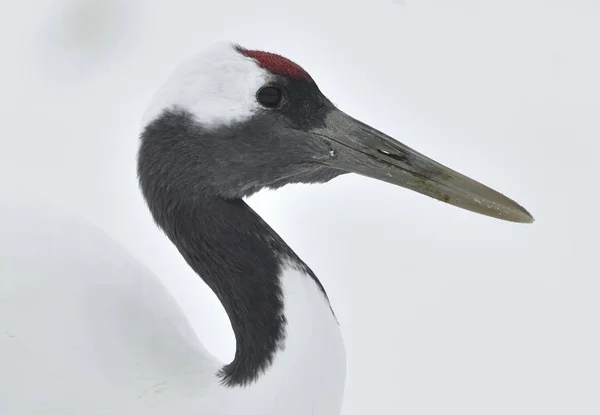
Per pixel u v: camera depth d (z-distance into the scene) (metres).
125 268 7.65
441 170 6.97
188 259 6.95
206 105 6.64
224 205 6.85
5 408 6.90
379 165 6.95
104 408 6.88
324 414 6.67
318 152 6.91
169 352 7.17
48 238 7.56
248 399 6.64
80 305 7.22
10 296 7.20
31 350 7.00
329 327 6.65
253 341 6.68
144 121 6.79
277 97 6.73
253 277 6.71
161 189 6.81
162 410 6.86
